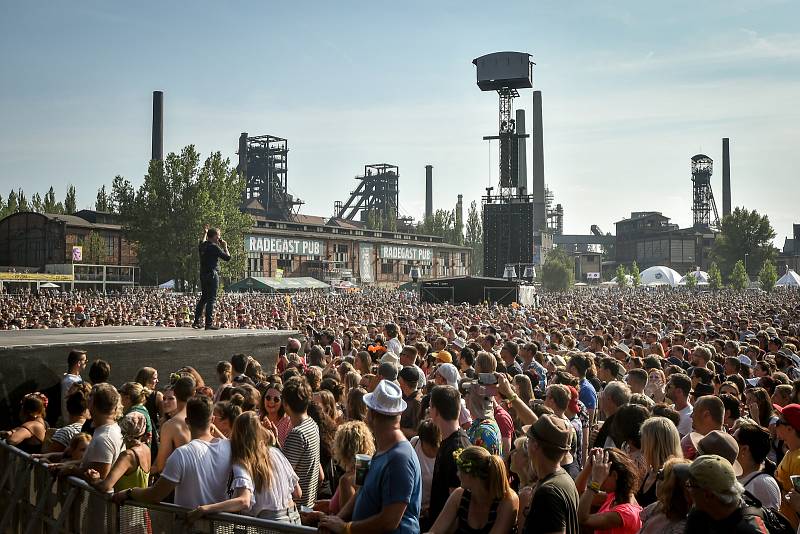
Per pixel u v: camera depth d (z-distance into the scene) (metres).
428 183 193.25
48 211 122.69
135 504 5.68
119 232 100.50
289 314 36.59
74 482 6.39
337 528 4.81
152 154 131.38
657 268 112.31
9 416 10.67
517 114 156.25
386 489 4.85
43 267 89.00
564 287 126.81
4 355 10.70
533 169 155.25
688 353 16.11
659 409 8.01
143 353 12.59
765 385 11.16
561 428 4.94
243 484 5.50
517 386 9.74
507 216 92.25
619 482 5.43
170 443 7.11
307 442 6.92
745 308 48.31
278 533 4.95
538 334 19.72
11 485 7.62
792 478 5.41
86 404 7.87
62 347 11.41
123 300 51.97
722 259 144.12
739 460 6.46
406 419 8.80
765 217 141.88
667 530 4.93
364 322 32.44
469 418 8.16
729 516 4.20
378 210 180.00
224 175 94.00
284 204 158.12
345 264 121.56
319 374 10.30
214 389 13.98
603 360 11.53
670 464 5.18
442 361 12.80
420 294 66.00
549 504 4.72
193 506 5.56
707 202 197.88
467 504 5.16
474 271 185.50
